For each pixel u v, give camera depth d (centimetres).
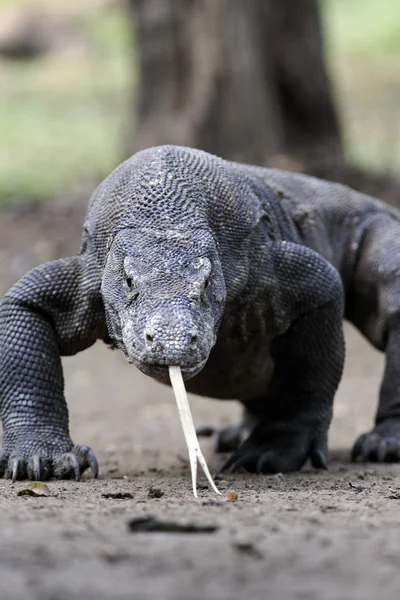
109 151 5234
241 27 3888
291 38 3972
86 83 7094
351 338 3319
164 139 3928
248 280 1411
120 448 1927
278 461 1516
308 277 1479
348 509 1059
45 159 5103
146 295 1190
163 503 1107
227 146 3897
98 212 1390
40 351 1422
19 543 855
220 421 2383
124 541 867
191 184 1368
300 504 1103
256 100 3897
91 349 3356
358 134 5238
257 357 1546
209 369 1547
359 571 776
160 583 741
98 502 1118
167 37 3919
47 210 4181
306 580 751
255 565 789
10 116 6272
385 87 6431
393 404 1728
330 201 1781
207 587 732
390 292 1736
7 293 1449
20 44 7988
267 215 1481
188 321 1148
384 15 8012
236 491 1230
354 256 1788
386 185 4119
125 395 2736
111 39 8012
